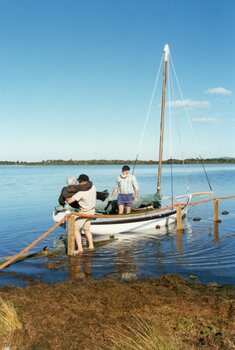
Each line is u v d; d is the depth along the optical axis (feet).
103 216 38.19
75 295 21.65
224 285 23.71
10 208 73.36
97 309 19.62
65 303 20.48
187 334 16.87
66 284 23.93
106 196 39.93
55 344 16.19
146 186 134.00
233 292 22.12
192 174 248.11
